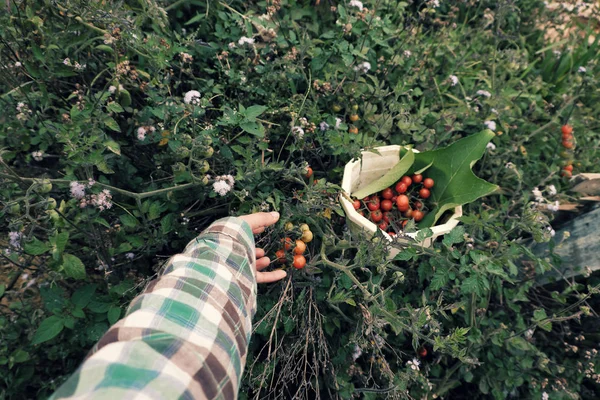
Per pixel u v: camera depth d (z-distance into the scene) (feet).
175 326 2.06
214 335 2.13
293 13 7.41
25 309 5.77
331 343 6.17
